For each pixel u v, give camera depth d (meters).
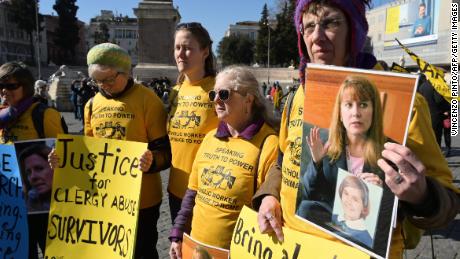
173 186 3.23
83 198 2.90
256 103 2.54
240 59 78.88
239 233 2.19
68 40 76.38
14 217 3.16
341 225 1.61
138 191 2.75
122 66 3.10
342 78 1.60
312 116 1.70
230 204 2.42
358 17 1.76
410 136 1.60
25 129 3.23
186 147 3.14
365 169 1.53
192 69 3.19
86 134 3.39
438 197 1.47
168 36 27.95
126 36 114.31
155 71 27.72
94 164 2.90
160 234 5.24
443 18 43.34
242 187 2.40
